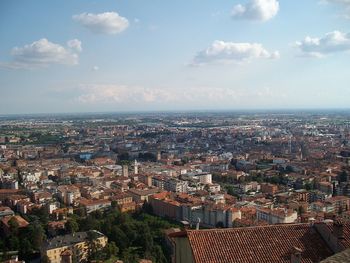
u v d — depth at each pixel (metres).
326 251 72.62
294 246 70.25
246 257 69.44
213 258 68.56
